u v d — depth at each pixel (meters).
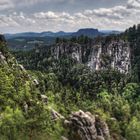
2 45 171.62
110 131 156.00
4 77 128.88
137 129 176.00
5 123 95.56
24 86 133.12
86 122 126.12
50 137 103.94
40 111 106.56
